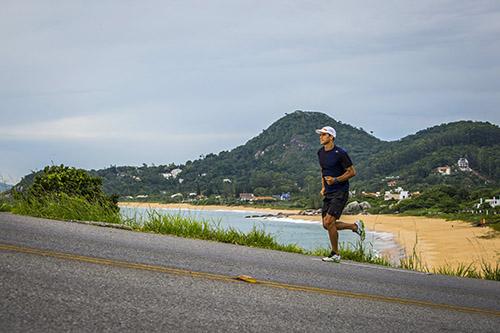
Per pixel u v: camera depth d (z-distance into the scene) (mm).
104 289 4047
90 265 4797
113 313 3502
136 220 10031
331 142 8383
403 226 82188
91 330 3150
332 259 7938
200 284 4625
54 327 3125
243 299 4285
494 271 9906
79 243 5984
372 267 7672
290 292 4781
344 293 5043
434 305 4984
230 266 5801
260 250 8023
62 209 9898
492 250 41406
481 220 74438
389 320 4195
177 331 3309
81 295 3811
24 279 4027
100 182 17719
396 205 126312
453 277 7590
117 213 10336
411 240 55906
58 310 3426
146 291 4141
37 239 5852
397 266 10016
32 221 7707
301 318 3936
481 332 4164
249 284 4902
